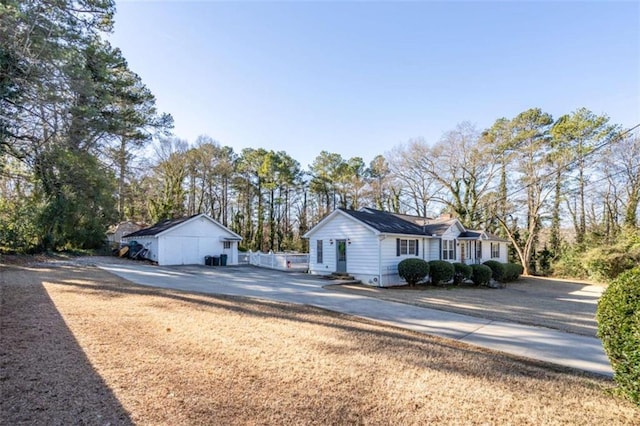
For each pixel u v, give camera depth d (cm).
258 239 3750
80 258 2042
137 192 2644
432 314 906
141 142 2241
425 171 3047
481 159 2755
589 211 2620
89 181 1828
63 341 509
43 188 1806
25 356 439
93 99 1580
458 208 2950
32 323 598
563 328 793
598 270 2133
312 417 323
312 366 453
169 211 3053
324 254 1877
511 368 484
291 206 4209
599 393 402
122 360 446
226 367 439
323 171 3866
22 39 1283
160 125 2278
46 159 1622
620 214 2434
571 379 452
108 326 605
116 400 338
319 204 4100
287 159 3903
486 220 2922
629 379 362
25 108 1412
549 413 343
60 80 1381
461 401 365
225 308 812
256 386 386
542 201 2692
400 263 1656
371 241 1670
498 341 662
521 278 2494
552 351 603
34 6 1323
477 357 529
